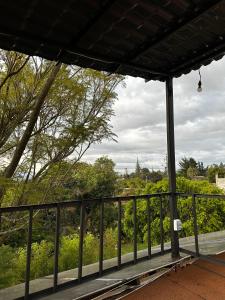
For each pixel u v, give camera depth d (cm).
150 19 243
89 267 329
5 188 414
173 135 374
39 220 448
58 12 226
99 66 328
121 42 280
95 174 612
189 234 780
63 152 480
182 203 811
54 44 265
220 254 363
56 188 486
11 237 446
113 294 274
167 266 334
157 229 802
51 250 561
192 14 238
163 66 350
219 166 2628
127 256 365
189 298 264
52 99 470
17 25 239
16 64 416
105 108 495
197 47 306
